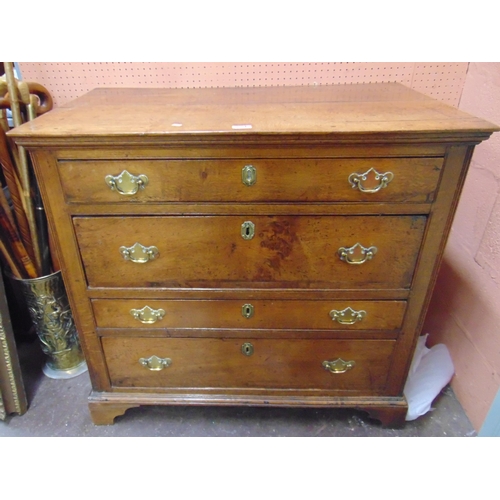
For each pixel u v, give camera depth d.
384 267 1.01
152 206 0.94
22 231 1.34
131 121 0.91
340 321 1.09
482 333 1.23
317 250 0.99
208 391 1.24
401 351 1.14
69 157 0.89
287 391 1.23
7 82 1.19
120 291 1.06
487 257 1.20
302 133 0.82
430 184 0.90
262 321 1.11
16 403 1.31
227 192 0.92
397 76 1.37
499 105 1.15
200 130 0.83
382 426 1.29
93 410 1.25
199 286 1.06
